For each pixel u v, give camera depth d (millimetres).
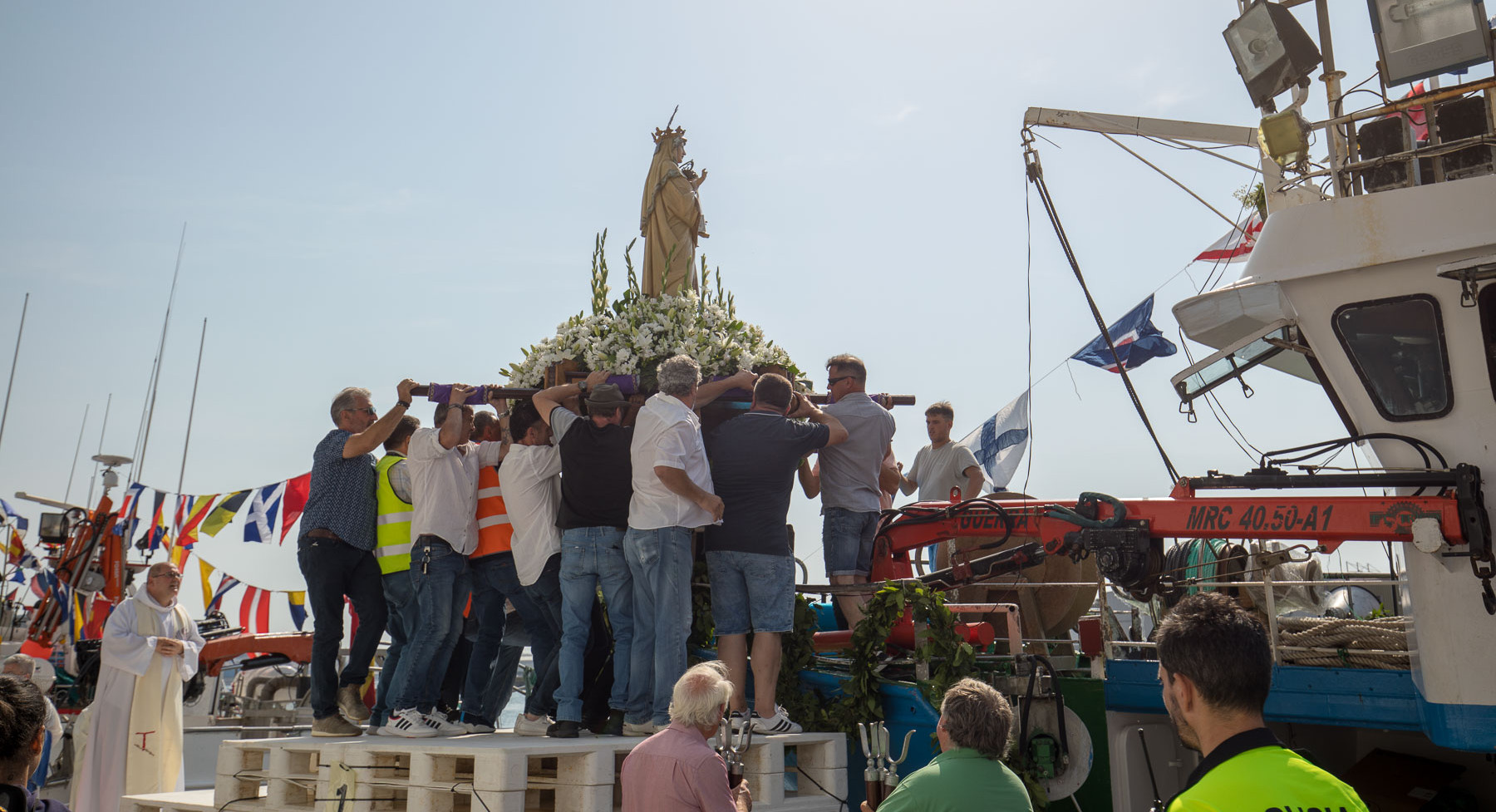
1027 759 6988
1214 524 6090
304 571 6633
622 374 7398
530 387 7461
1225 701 2420
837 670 7648
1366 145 6137
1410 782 7559
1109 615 7906
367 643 6730
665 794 4305
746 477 6559
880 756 5238
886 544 8039
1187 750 7512
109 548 12352
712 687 4496
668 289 8391
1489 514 5480
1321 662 6766
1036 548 7555
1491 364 5527
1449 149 5766
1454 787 7543
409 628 7000
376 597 6824
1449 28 5770
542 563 6551
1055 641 7445
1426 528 5449
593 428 6391
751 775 6113
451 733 6484
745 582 6566
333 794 5496
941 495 10102
